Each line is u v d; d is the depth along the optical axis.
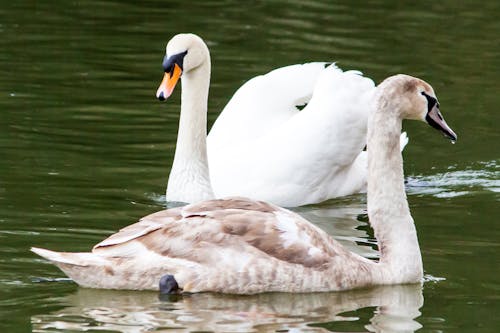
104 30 24.12
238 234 12.66
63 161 16.98
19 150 17.31
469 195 16.50
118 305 11.97
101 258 12.39
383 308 12.16
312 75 18.31
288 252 12.70
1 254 13.36
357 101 17.30
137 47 23.06
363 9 26.20
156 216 12.80
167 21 24.94
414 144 18.86
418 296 12.62
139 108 19.64
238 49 23.05
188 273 12.39
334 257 12.87
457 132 19.20
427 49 23.45
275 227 12.77
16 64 21.62
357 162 17.67
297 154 16.78
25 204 15.13
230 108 17.98
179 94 20.55
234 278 12.45
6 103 19.39
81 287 12.49
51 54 22.34
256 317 11.71
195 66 15.90
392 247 13.23
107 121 18.91
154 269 12.39
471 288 12.88
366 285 12.94
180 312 11.79
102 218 14.83
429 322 11.72
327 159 16.88
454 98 20.72
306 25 24.83
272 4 26.47
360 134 17.17
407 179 17.23
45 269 12.98
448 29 24.92
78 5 25.86
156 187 16.31
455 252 14.10
